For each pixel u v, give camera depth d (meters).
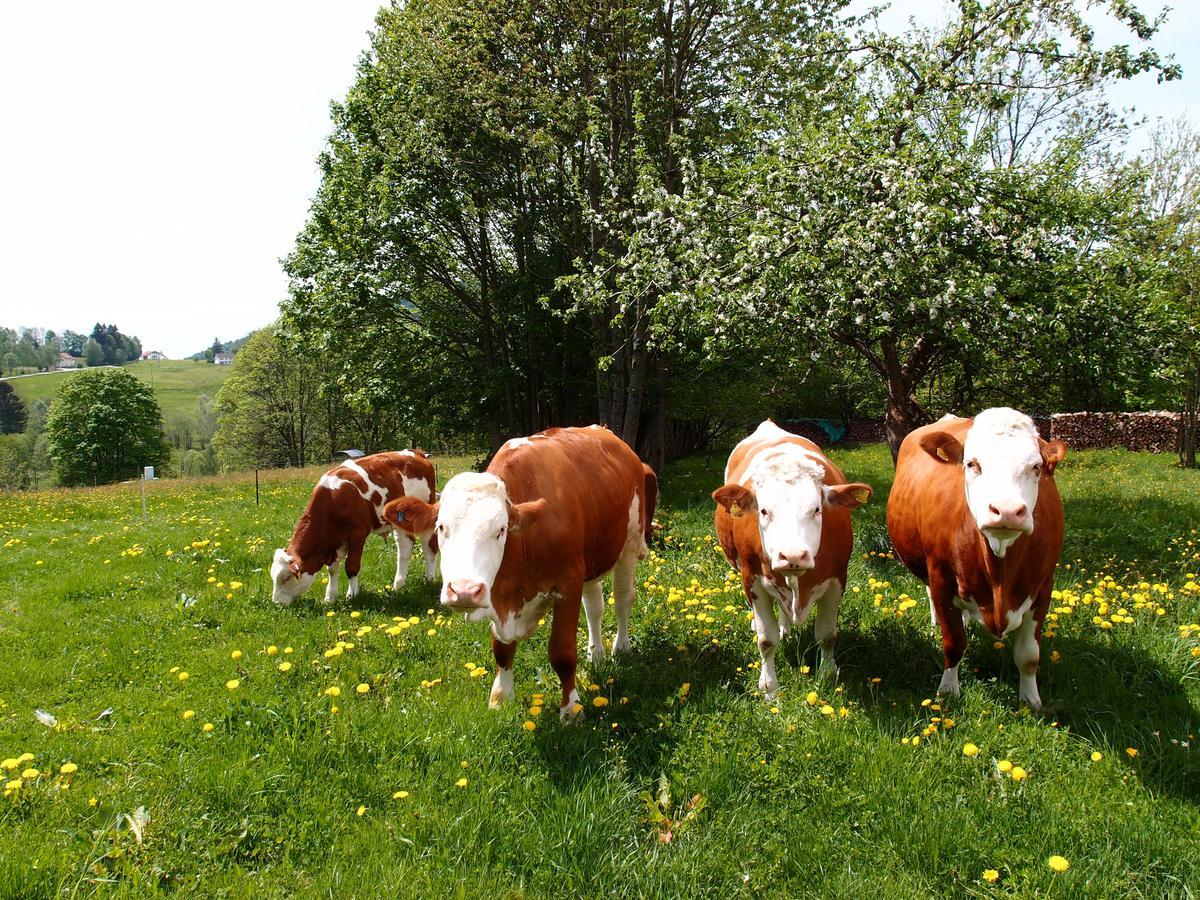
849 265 8.59
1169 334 9.22
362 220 17.78
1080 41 9.57
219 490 20.56
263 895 3.12
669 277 10.80
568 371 20.52
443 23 15.89
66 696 5.35
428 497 9.02
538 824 3.53
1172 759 3.93
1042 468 4.17
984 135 10.44
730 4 14.27
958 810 3.56
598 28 14.47
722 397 22.33
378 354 20.06
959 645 4.87
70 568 9.10
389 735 4.32
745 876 3.19
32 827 3.55
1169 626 5.76
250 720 4.52
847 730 4.31
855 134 9.25
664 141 14.73
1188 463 19.09
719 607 6.60
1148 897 3.06
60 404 54.81
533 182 17.73
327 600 7.77
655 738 4.33
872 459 23.92
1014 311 8.30
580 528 4.81
